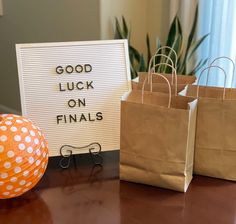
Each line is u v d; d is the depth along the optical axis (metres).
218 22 1.81
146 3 2.29
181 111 0.78
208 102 0.85
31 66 0.97
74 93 1.00
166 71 1.71
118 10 2.16
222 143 0.87
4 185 0.73
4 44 3.07
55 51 0.98
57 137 0.99
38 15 2.58
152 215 0.75
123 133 0.86
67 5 2.29
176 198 0.82
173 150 0.81
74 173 0.95
